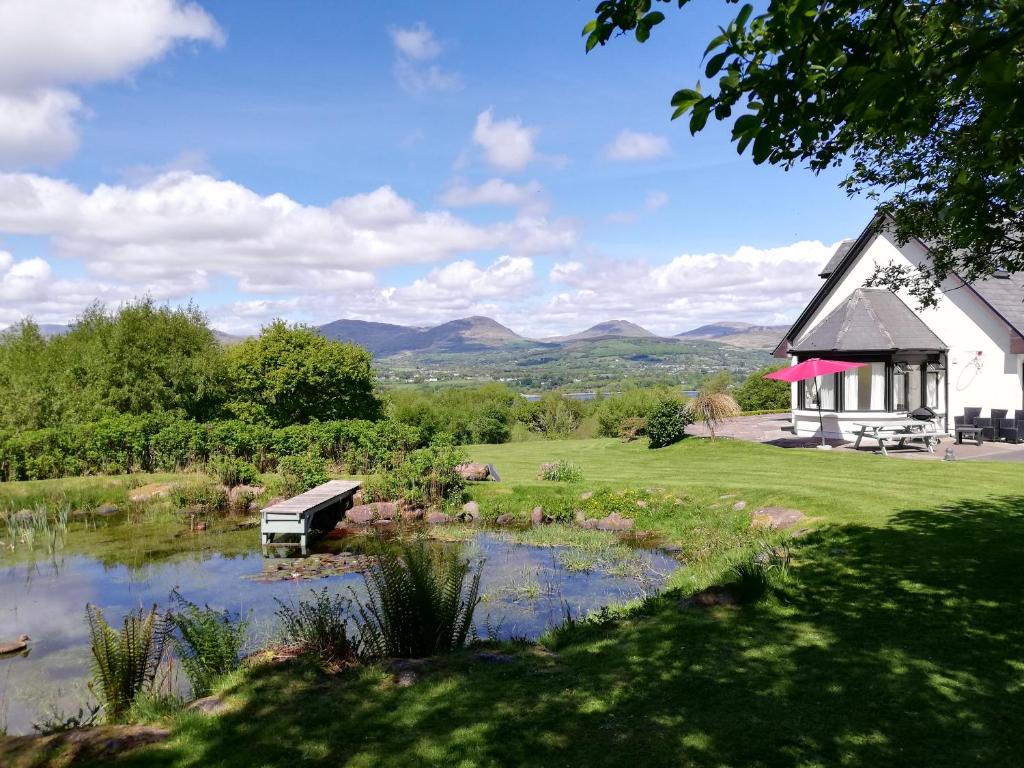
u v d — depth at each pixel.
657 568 12.04
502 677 5.87
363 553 14.06
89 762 4.57
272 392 26.92
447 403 74.31
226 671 6.58
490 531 15.77
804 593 7.81
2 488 19.62
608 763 4.36
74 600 11.17
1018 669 5.54
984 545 9.01
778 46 4.08
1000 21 4.60
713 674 5.71
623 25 4.39
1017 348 22.31
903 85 3.49
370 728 4.97
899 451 20.97
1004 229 7.11
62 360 28.11
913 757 4.33
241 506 18.47
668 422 25.16
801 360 26.30
